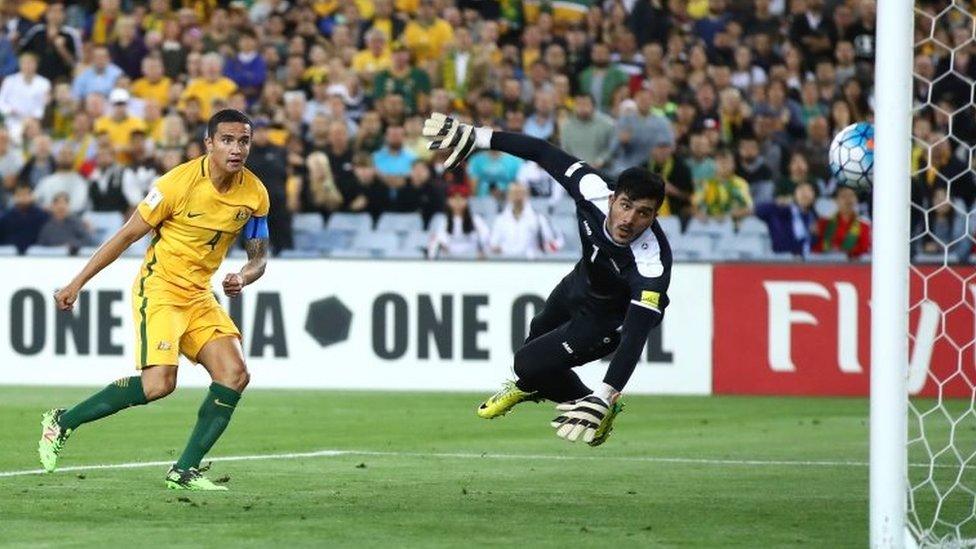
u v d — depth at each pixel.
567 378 27.77
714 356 53.56
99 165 60.91
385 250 60.31
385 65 66.12
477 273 53.69
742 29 67.88
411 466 32.25
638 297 23.38
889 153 20.44
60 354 54.00
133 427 40.16
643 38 67.94
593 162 61.31
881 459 20.36
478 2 70.12
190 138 62.12
